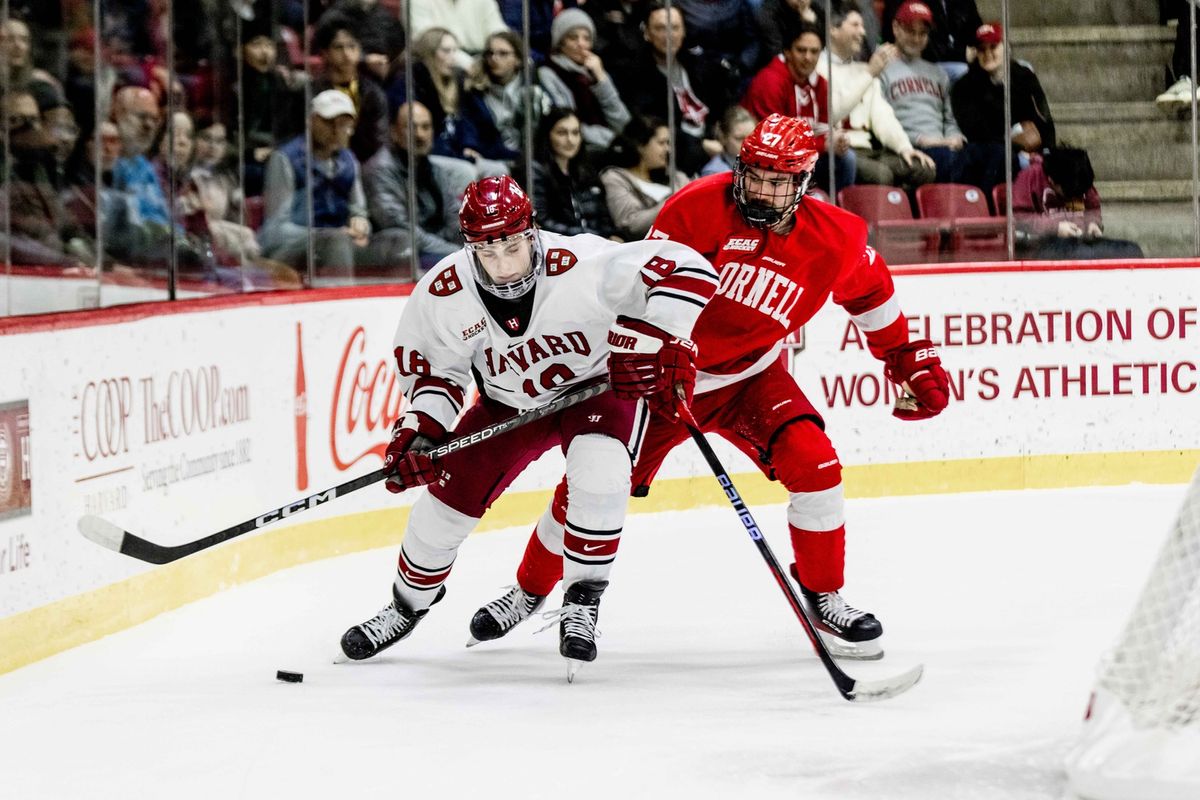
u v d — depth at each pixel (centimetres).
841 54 2005
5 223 1428
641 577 1296
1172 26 2062
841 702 830
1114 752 629
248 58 1702
